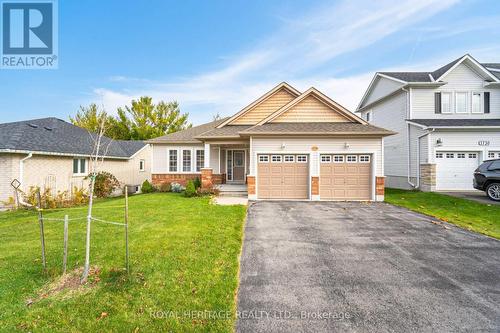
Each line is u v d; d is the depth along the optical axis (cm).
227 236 645
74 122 2920
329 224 795
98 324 315
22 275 440
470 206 1036
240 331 310
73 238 638
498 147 1424
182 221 792
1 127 1454
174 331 303
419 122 1527
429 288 416
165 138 1859
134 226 737
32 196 1162
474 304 372
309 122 1375
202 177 1435
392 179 1778
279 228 750
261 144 1262
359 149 1230
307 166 1257
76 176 1517
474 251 574
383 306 365
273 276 453
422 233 703
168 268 461
